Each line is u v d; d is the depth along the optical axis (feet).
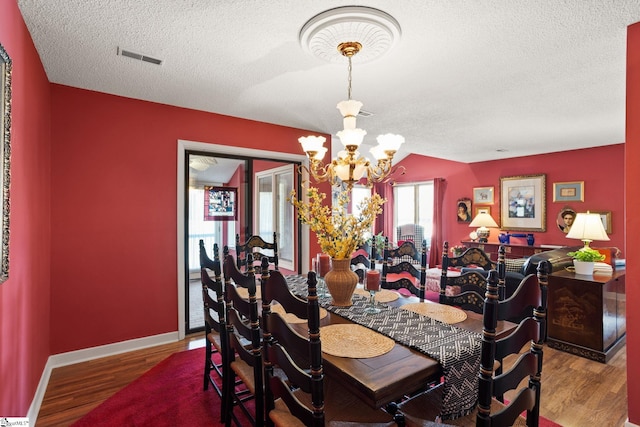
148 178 10.25
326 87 9.11
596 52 7.09
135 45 6.85
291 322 5.84
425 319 5.93
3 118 4.41
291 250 13.98
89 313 9.39
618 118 11.96
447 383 4.37
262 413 5.16
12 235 5.40
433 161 24.81
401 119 12.14
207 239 11.89
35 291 7.18
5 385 5.10
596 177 17.15
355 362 4.33
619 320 10.40
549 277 10.46
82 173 9.27
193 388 7.87
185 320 11.25
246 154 12.28
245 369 6.04
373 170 7.75
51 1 5.39
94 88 9.21
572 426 6.56
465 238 22.81
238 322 5.60
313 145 7.62
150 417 6.77
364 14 5.62
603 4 5.43
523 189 19.86
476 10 5.61
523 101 10.18
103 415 6.83
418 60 7.47
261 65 7.77
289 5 5.52
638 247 6.16
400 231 25.41
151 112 10.31
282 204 13.73
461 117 11.89
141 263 10.17
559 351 10.16
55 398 7.45
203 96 9.82
